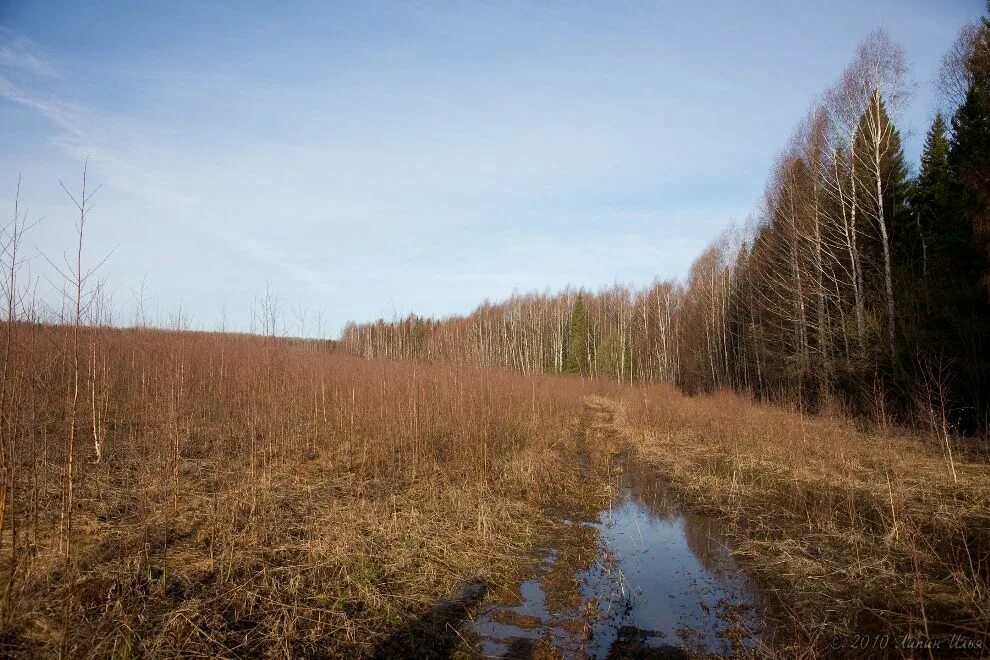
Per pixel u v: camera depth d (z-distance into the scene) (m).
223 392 12.22
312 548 6.39
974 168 14.02
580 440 18.36
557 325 55.28
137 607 4.73
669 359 42.84
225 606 5.05
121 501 7.09
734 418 16.75
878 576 6.47
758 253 28.38
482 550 7.48
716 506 10.29
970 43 15.31
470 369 17.73
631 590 6.63
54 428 8.41
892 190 19.45
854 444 13.47
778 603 6.25
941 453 12.33
